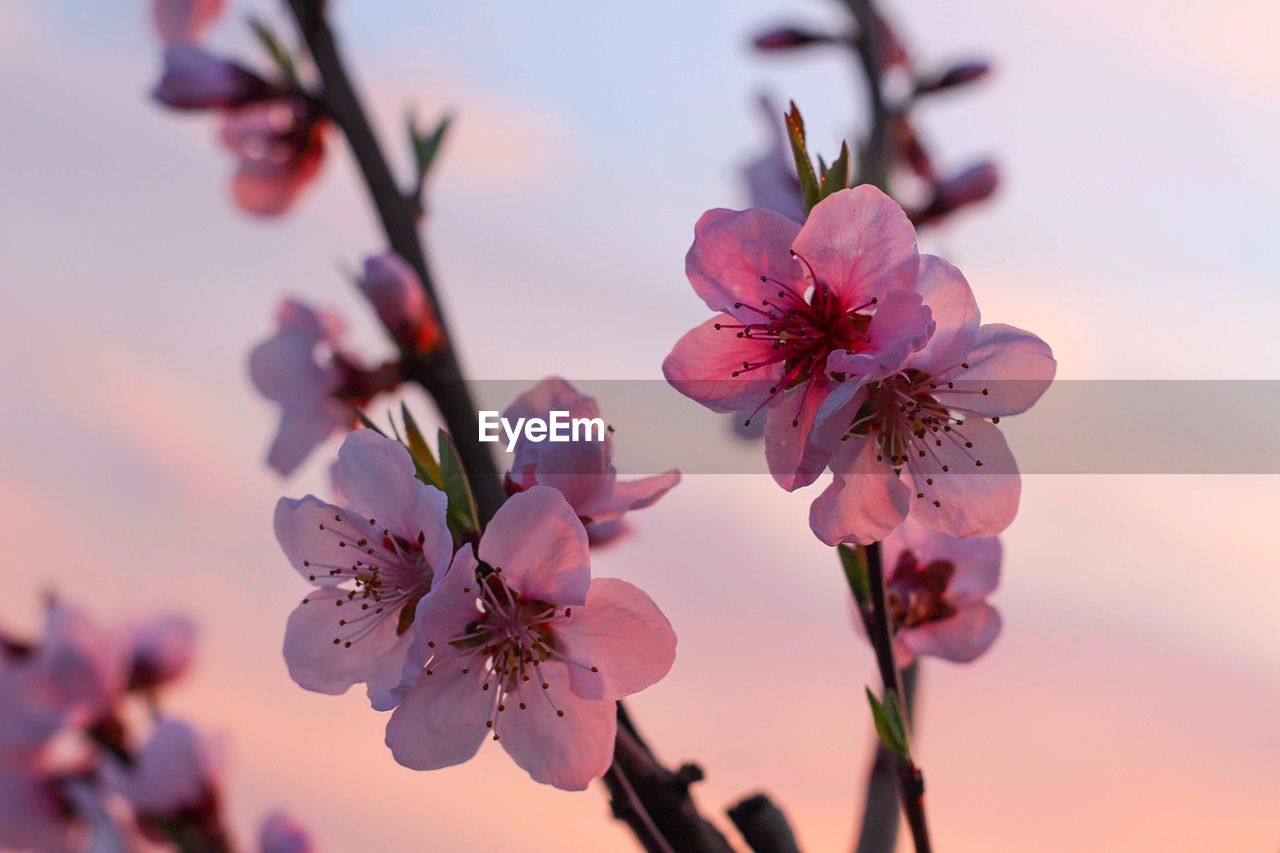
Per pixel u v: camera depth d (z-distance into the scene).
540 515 0.29
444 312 0.40
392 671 0.30
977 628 0.35
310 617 0.31
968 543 0.36
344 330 0.42
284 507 0.31
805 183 0.30
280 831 0.38
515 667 0.30
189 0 0.47
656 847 0.30
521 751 0.30
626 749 0.31
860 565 0.31
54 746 0.40
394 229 0.40
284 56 0.42
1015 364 0.30
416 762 0.30
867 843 0.35
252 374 0.41
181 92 0.42
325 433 0.41
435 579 0.29
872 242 0.29
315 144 0.45
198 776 0.38
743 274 0.30
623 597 0.30
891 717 0.30
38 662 0.40
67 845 0.40
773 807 0.31
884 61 0.51
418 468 0.31
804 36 0.50
